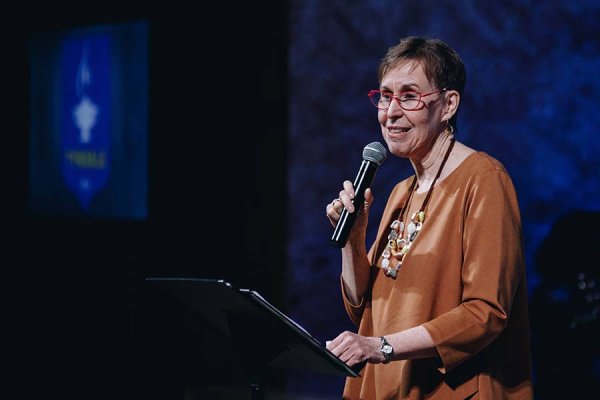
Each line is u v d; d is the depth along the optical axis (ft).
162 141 34.32
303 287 31.68
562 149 28.04
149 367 35.22
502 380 11.65
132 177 35.29
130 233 35.58
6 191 40.98
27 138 39.70
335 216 12.55
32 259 39.34
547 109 28.14
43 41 38.55
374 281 13.00
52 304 38.40
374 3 30.25
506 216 11.44
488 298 11.10
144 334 35.42
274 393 32.45
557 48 27.94
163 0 34.04
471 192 11.71
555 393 24.85
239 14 32.71
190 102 33.76
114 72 35.68
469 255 11.44
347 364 10.98
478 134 28.86
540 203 28.30
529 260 28.37
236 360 33.06
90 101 36.73
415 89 11.95
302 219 31.68
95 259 36.88
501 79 28.55
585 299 24.62
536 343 25.27
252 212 32.71
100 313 36.78
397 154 12.28
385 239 13.15
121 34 35.35
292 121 31.71
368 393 12.81
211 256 33.55
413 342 11.07
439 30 29.30
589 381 24.41
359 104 30.71
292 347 10.92
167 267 34.63
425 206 12.28
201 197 33.71
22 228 39.81
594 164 27.73
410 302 11.78
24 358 38.37
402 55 12.09
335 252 31.27
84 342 37.14
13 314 39.45
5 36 39.93
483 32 28.71
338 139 31.09
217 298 10.99
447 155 12.30
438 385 11.73
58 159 38.37
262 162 32.40
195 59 33.60
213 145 33.40
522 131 28.43
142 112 34.71
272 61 32.07
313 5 31.27
